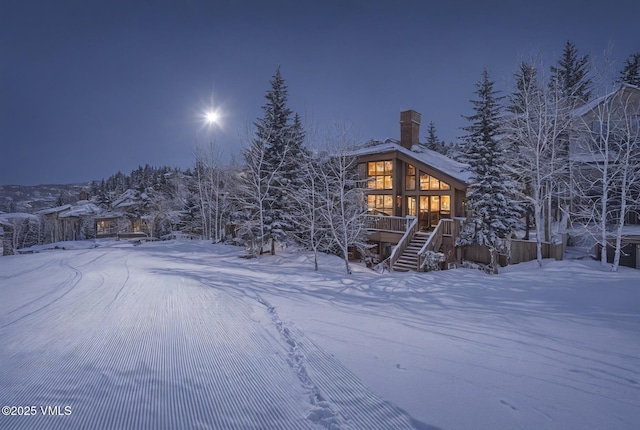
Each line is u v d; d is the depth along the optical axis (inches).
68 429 140.6
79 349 231.3
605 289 451.8
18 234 2150.6
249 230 914.1
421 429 140.5
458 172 945.5
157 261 780.6
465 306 374.3
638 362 214.2
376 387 176.2
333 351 226.2
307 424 144.3
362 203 787.4
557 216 959.0
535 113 714.2
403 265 734.5
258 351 227.3
